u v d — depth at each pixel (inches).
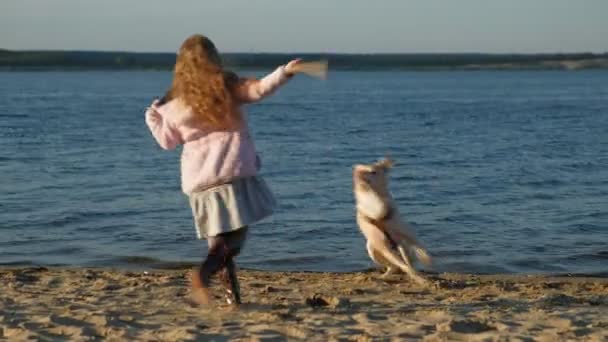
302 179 665.6
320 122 1430.9
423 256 292.7
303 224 454.9
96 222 460.4
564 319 207.0
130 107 1909.4
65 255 375.6
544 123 1413.6
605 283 304.0
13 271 313.9
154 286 273.0
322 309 221.9
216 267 184.2
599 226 457.1
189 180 181.6
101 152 872.3
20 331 188.4
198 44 180.1
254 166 182.5
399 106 2084.2
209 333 185.6
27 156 820.6
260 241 408.8
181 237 417.4
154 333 186.9
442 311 217.6
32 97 2508.6
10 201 533.6
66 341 180.5
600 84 4719.5
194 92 177.5
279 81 172.9
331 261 366.0
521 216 490.6
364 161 813.2
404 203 540.4
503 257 374.9
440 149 944.3
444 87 4242.1
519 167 756.0
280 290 266.4
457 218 482.0
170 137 182.1
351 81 6156.5
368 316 208.7
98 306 228.8
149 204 525.7
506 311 221.5
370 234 293.0
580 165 772.0
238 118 180.5
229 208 179.8
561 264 362.9
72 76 7726.4
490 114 1701.5
